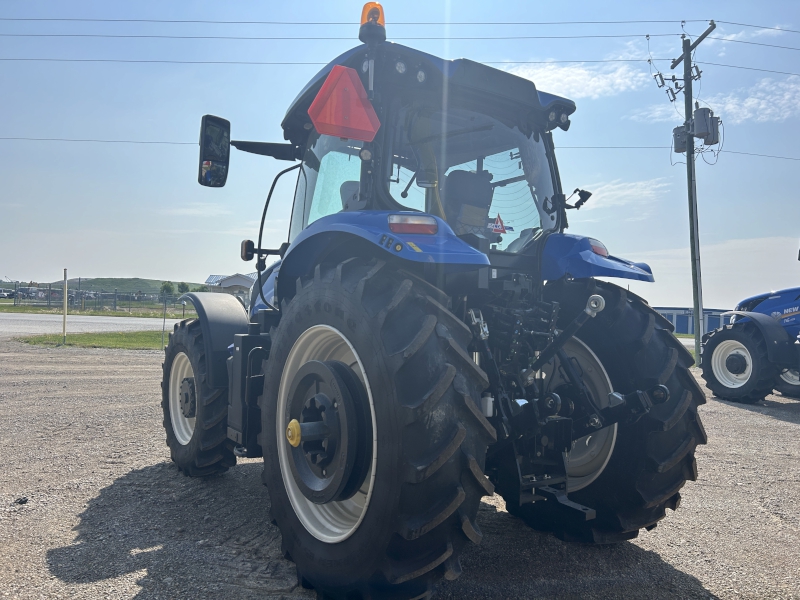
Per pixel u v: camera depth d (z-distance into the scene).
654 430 2.79
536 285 3.00
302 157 4.02
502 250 3.02
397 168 2.81
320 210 3.36
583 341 3.10
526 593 2.52
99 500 3.68
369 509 2.16
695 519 3.53
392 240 2.24
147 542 3.01
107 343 16.08
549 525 3.13
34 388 8.30
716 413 7.62
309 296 2.61
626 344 2.94
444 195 2.91
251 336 3.35
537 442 2.68
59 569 2.67
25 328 22.36
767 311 8.96
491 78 2.97
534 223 3.15
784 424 6.79
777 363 8.05
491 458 2.65
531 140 3.24
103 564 2.73
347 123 2.59
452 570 2.09
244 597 2.43
